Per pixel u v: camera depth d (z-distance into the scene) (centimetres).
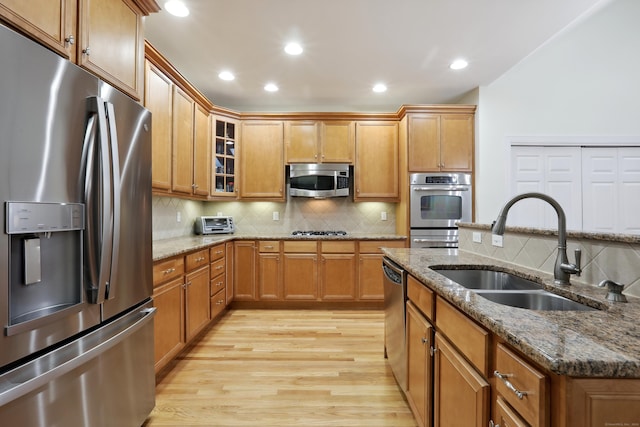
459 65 304
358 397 188
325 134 387
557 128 362
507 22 234
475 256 203
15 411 93
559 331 75
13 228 91
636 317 85
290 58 288
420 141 361
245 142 388
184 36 250
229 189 385
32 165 98
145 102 222
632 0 362
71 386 112
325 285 356
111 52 143
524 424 74
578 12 223
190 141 304
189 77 329
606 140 363
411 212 359
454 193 358
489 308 93
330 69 311
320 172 382
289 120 388
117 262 128
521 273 147
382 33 248
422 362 145
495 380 89
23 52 95
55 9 113
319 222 420
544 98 361
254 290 356
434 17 228
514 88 358
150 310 159
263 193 390
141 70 168
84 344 117
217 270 301
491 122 357
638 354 62
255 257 356
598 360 60
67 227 109
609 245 113
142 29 170
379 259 356
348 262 356
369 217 418
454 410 113
